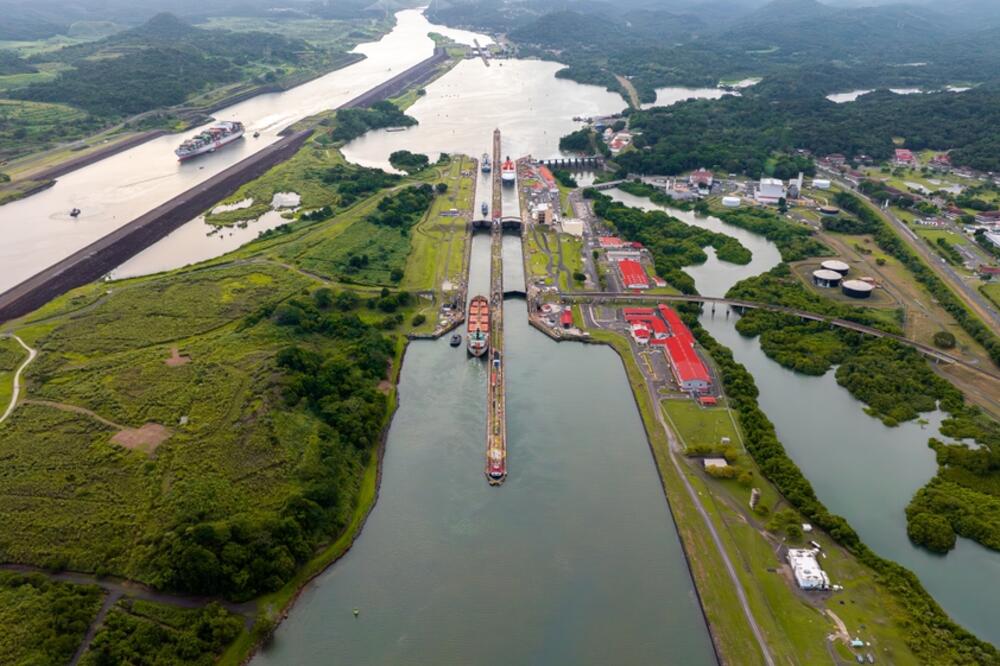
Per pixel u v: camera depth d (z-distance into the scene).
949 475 151.88
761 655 111.25
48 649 103.19
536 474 154.38
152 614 113.31
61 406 157.75
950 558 132.50
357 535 138.62
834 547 131.88
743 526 137.38
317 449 146.88
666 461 156.38
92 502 130.25
